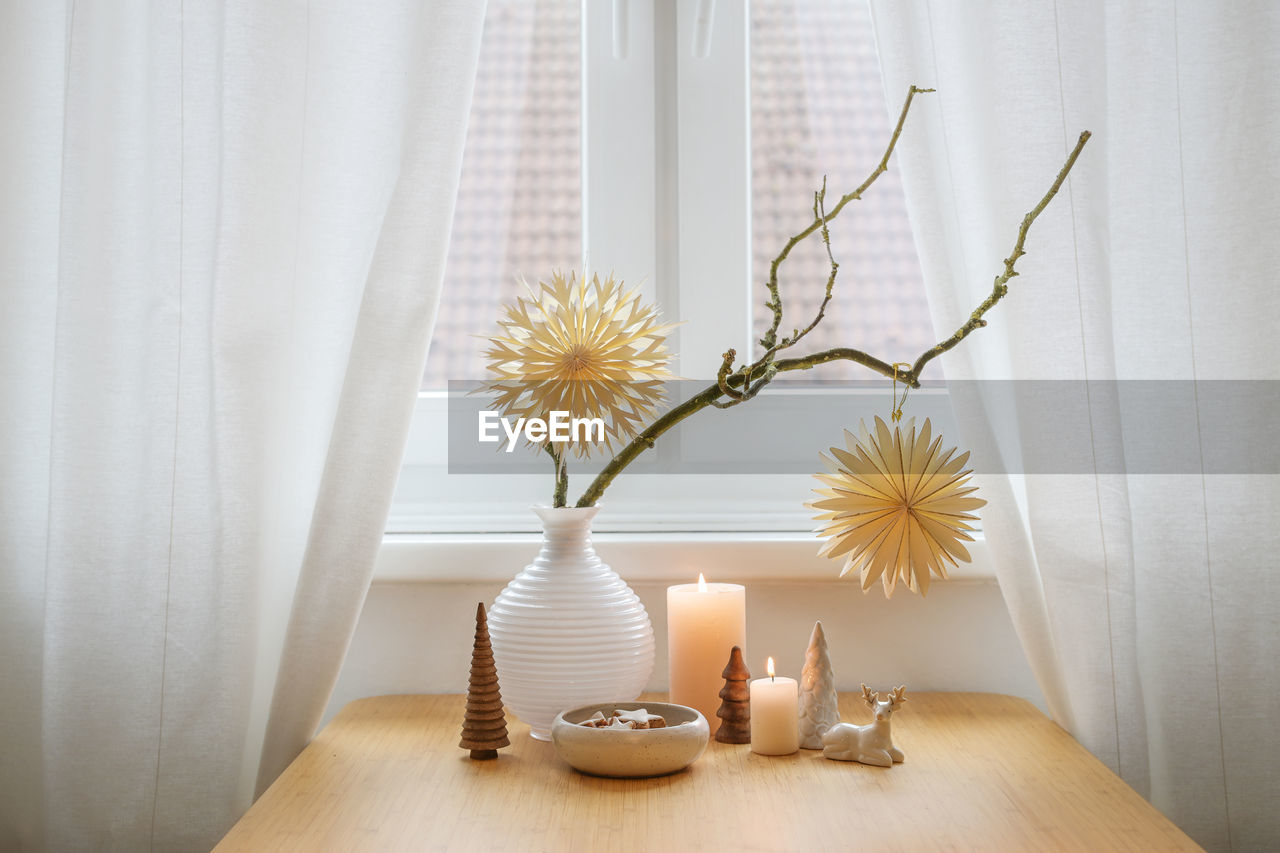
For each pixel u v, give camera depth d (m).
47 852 1.04
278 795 0.86
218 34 1.07
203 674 1.03
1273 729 1.07
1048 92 1.04
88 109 1.05
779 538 1.22
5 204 1.12
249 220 1.04
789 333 1.32
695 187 1.31
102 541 1.04
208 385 1.05
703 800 0.84
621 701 1.00
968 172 1.09
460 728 1.05
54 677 1.03
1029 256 1.04
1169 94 1.11
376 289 1.03
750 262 1.32
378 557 1.17
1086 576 1.01
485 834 0.77
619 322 1.01
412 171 1.03
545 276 1.31
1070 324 1.03
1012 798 0.84
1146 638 1.10
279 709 1.02
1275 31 1.08
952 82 1.09
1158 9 1.11
